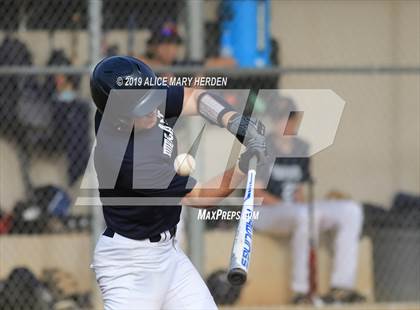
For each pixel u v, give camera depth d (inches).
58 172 1126.4
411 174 1232.2
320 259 1123.9
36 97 1109.7
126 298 591.5
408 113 1235.9
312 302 1074.1
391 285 1165.7
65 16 1175.0
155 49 1098.7
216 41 1184.8
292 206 1088.8
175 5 1186.0
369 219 1171.9
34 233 1096.8
